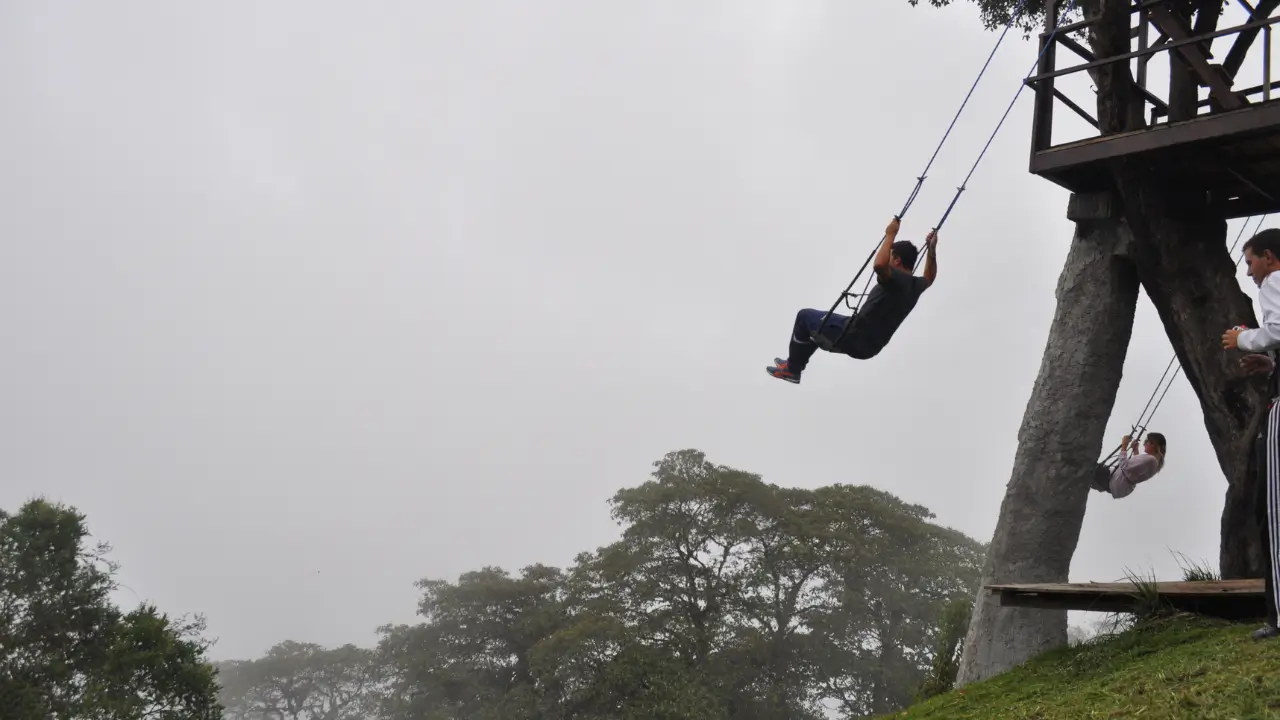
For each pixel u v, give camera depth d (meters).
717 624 47.31
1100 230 8.42
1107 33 8.13
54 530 24.94
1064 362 8.48
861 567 48.41
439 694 55.91
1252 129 6.75
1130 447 10.46
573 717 43.09
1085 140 7.73
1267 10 8.70
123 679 23.34
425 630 58.94
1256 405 7.19
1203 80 7.60
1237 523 7.06
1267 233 4.55
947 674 9.40
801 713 46.22
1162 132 7.22
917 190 7.73
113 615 24.78
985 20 13.41
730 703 45.22
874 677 46.56
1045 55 8.33
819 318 8.08
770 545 50.59
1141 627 5.77
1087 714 4.21
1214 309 7.62
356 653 88.38
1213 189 8.12
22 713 22.08
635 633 44.97
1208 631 5.30
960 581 49.66
